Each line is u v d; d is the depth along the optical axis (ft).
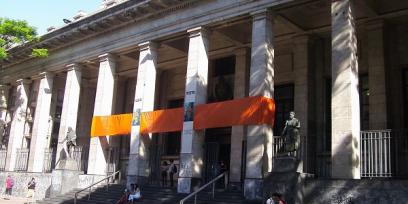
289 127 58.90
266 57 69.46
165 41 89.15
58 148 100.89
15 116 120.67
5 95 131.85
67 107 102.68
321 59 82.12
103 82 95.86
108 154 93.97
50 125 120.57
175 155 101.04
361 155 59.77
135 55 100.73
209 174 75.66
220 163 87.61
